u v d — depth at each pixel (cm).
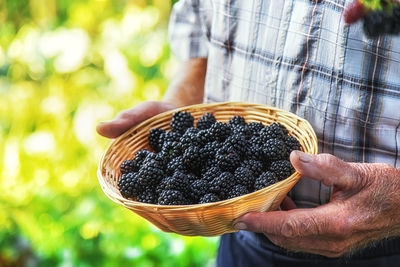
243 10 93
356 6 76
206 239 138
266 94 94
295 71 90
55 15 205
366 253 94
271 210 89
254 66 94
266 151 90
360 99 88
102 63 200
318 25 88
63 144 182
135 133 99
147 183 91
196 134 94
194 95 107
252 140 93
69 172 179
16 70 196
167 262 136
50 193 170
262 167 91
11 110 188
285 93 92
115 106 188
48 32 199
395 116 87
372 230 85
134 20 201
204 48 104
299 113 92
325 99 89
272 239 87
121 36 199
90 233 150
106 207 162
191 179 91
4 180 173
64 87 192
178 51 106
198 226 86
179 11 105
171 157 94
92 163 179
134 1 204
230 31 95
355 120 88
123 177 91
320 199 94
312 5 88
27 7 202
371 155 90
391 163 89
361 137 89
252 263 101
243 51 94
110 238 145
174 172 92
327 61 88
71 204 171
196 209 83
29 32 199
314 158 83
